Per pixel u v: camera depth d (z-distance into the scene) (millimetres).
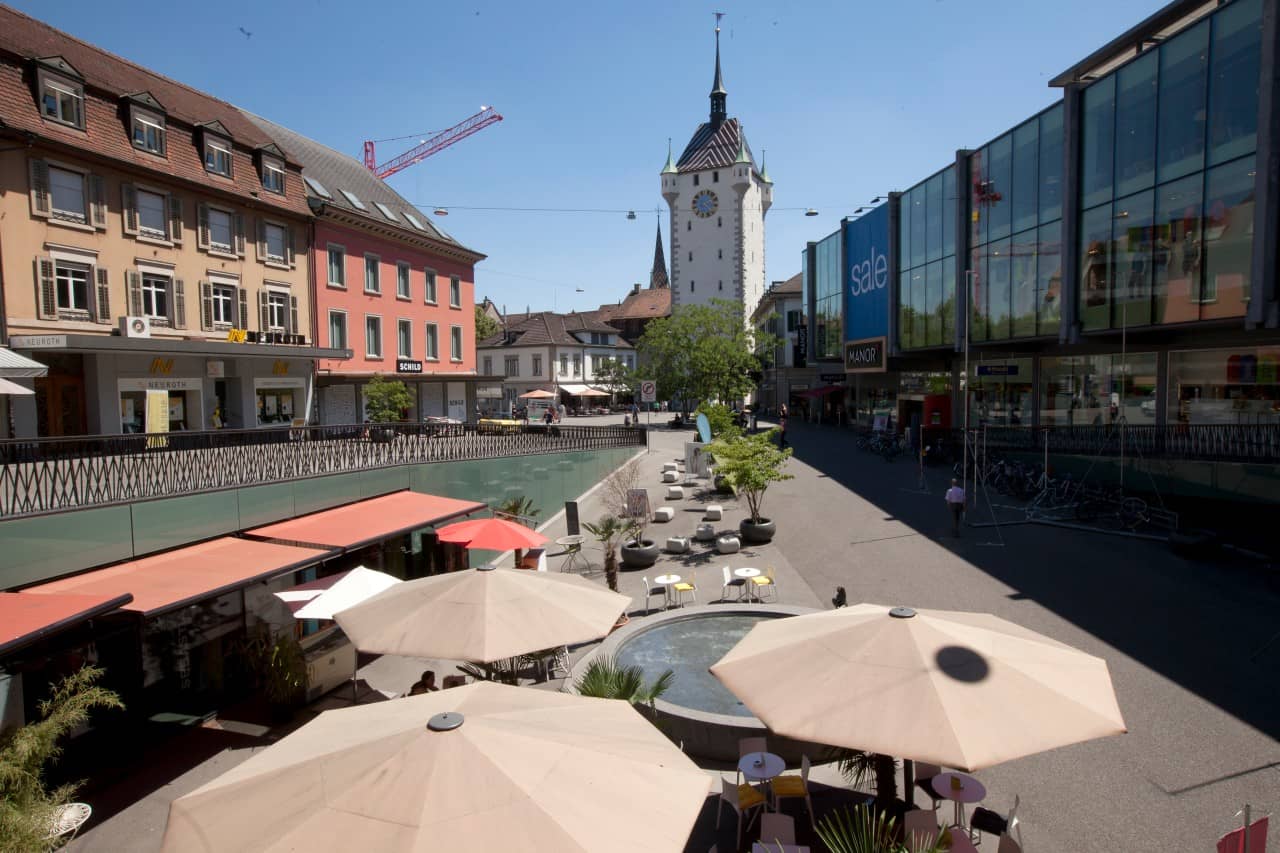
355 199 38594
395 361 39062
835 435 46031
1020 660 5531
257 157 30734
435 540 16359
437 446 19297
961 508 17719
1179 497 18875
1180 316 19375
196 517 11461
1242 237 17531
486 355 82688
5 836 5938
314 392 33594
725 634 11680
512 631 7480
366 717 4836
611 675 8164
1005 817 6898
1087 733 4863
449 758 4051
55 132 22531
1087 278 22891
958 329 30672
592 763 4242
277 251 31688
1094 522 18547
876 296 40219
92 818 7754
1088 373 26062
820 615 6680
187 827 3818
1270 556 15016
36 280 22000
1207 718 8594
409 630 7637
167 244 26234
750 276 87875
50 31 24828
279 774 4098
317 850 3545
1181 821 6770
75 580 9422
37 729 6625
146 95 25469
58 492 10867
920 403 38656
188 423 27188
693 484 27438
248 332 29547
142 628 10555
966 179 30250
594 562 17281
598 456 29266
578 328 85375
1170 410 22594
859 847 5258
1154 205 20141
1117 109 21422
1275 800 7008
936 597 13383
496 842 3561
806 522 20281
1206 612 12039
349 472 15023
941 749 4672
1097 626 11578
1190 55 18812
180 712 10531
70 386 23375
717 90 87875
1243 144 17391
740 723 7961
